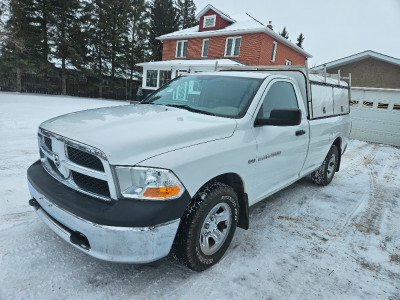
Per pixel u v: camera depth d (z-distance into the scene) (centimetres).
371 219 390
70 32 2677
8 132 688
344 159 830
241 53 2058
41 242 254
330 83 469
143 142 191
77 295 198
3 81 2525
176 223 191
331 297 223
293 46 2297
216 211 238
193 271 238
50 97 2167
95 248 180
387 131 1258
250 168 264
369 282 247
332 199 456
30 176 239
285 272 249
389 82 1539
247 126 263
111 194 181
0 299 187
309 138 377
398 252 305
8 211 301
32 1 2416
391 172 707
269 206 399
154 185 182
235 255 266
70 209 187
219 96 301
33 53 2508
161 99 347
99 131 203
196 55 2342
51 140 219
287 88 341
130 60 3291
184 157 198
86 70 2772
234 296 212
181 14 4500
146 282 219
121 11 3195
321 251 291
